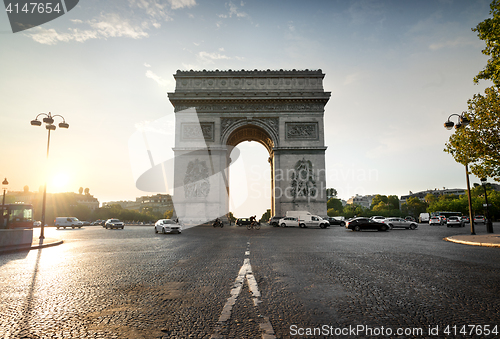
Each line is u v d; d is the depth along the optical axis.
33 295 9.71
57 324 7.09
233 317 7.50
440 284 10.97
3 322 7.21
